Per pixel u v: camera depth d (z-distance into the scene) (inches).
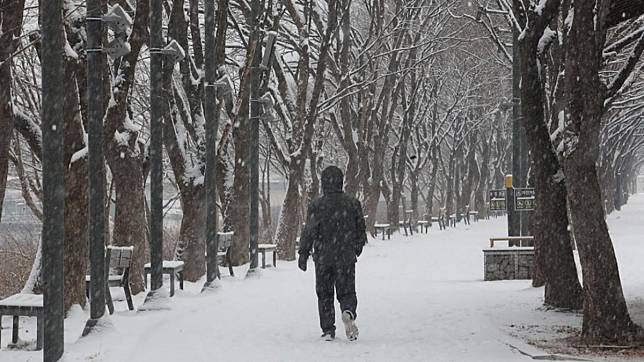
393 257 1712.6
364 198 2410.2
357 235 668.7
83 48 874.1
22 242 1660.9
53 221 557.6
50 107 550.9
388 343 637.3
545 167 850.8
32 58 1391.5
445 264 1530.5
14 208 2591.0
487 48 2783.0
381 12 2043.6
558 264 838.5
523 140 1443.2
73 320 794.8
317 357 577.6
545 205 848.9
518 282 1144.8
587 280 635.5
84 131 849.5
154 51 845.2
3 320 817.5
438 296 957.2
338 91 1879.9
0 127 752.3
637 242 1936.5
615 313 629.0
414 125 2999.5
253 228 1243.2
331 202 663.8
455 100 3142.2
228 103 1492.4
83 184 826.2
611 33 1167.6
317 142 2042.3
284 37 1924.2
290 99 1763.0
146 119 1932.8
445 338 658.8
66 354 577.0
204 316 791.7
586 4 621.9
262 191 2620.6
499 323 748.0
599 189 632.4
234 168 1498.5
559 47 1064.8
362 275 1293.1
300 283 1139.3
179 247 1263.5
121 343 631.2
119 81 970.1
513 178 1437.0
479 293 989.2
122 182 1040.2
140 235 1054.4
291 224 1656.0
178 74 1676.9
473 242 2241.6
